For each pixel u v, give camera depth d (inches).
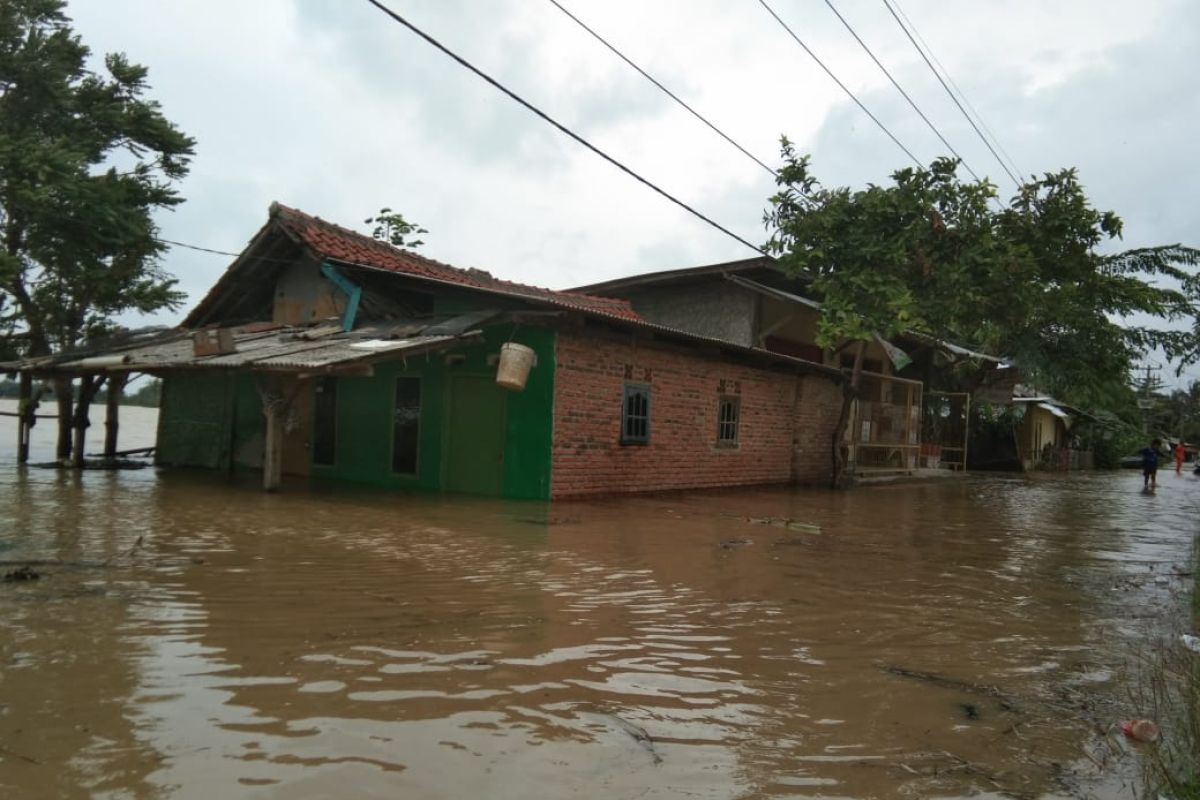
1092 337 992.2
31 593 221.0
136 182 722.2
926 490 801.6
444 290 544.7
